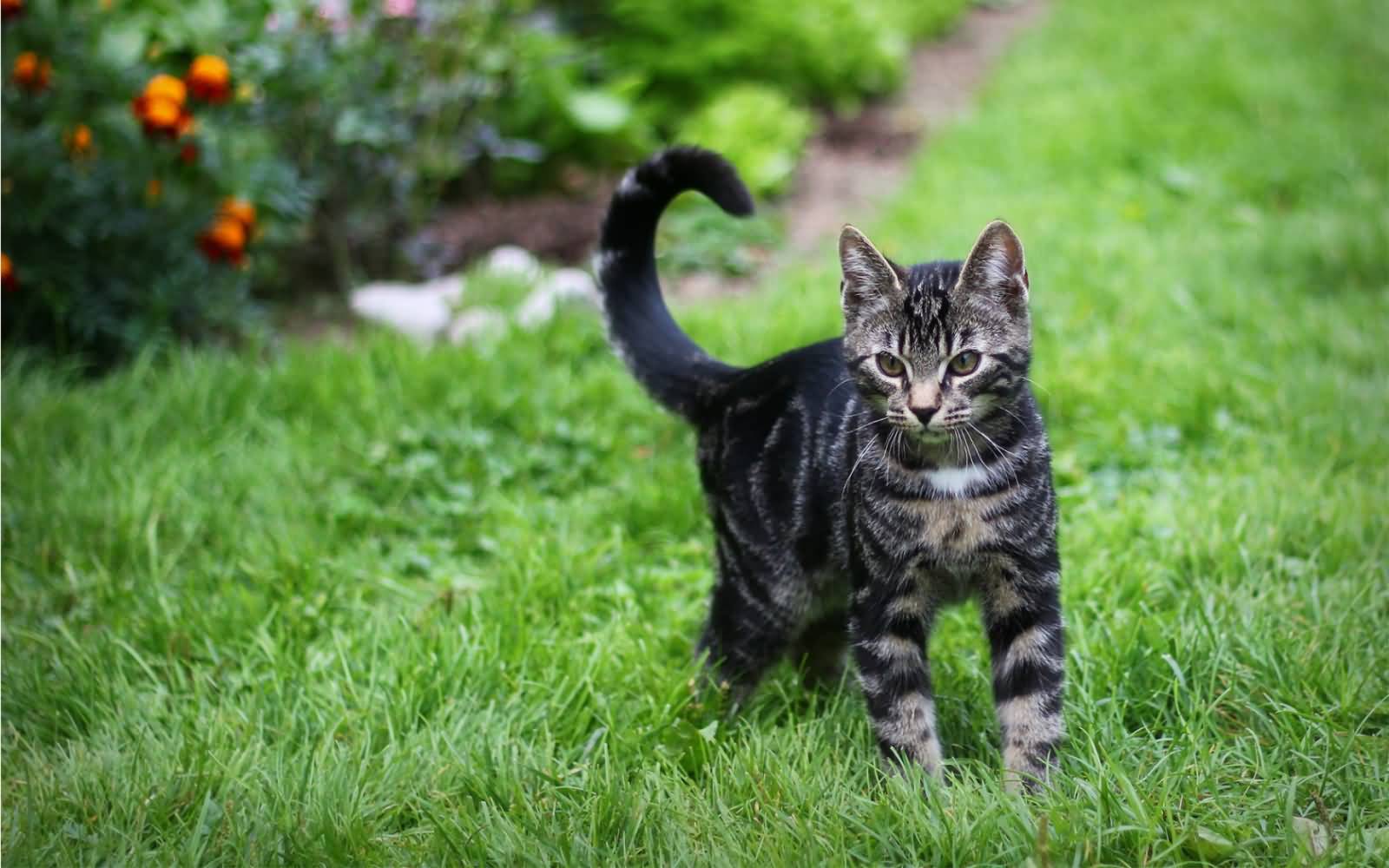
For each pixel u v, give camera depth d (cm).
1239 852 133
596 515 177
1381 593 155
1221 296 208
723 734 148
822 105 339
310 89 218
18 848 138
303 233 238
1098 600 158
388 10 230
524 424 190
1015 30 439
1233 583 159
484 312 217
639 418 192
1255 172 267
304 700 152
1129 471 180
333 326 224
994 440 141
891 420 141
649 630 159
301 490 179
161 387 193
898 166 304
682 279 242
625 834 138
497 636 155
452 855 137
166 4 208
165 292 203
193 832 139
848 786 141
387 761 144
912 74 382
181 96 197
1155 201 260
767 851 135
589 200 271
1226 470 174
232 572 169
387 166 236
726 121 279
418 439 187
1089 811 136
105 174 202
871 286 142
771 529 149
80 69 203
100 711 152
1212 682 147
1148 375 192
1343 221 231
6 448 182
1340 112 302
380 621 160
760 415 151
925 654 145
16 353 199
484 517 178
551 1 304
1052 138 296
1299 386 186
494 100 258
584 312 214
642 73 297
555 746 148
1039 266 224
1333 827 136
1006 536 141
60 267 200
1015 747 142
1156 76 338
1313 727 142
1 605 163
